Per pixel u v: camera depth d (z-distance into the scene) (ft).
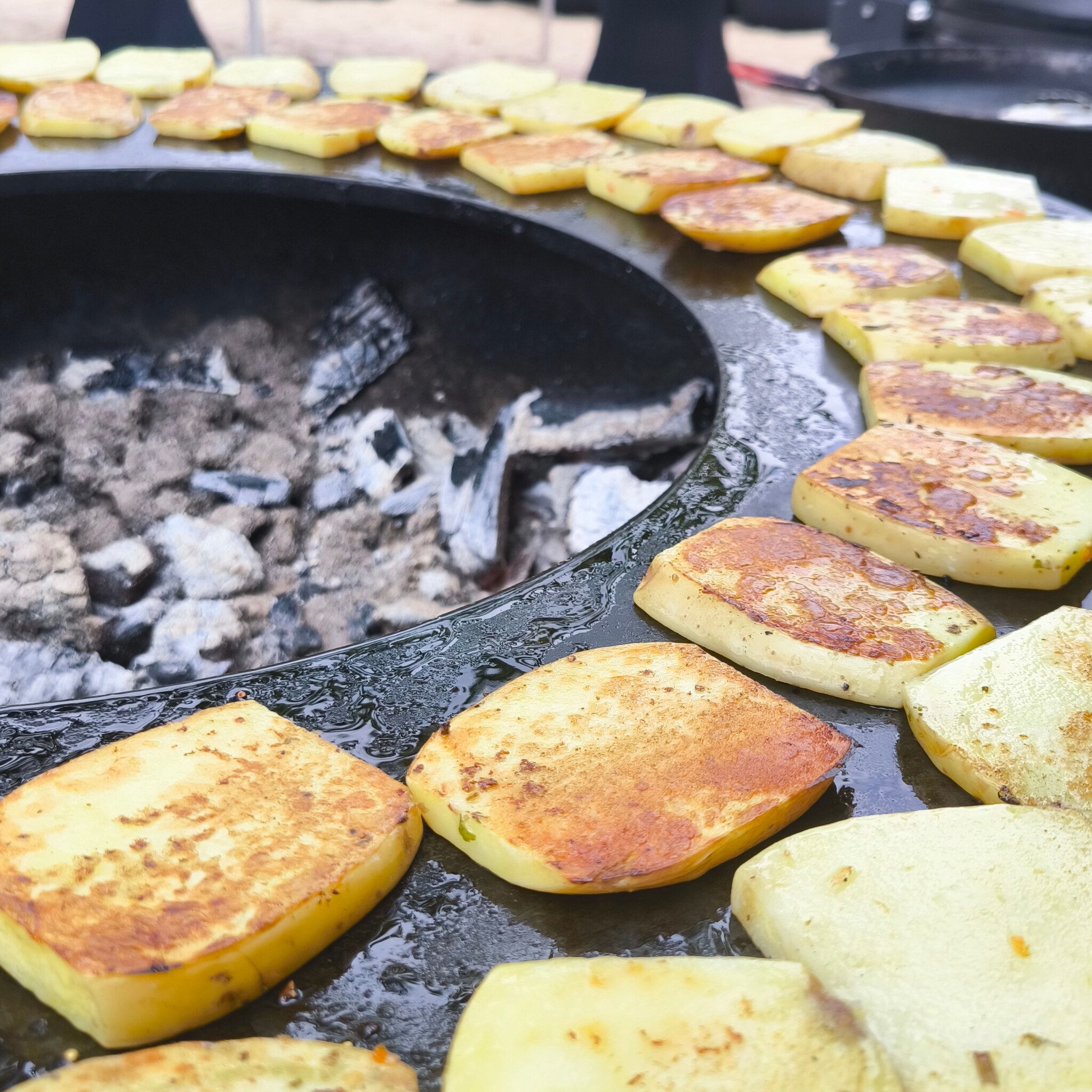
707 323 1.69
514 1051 0.77
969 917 0.86
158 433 2.14
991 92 3.34
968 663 1.12
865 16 3.99
